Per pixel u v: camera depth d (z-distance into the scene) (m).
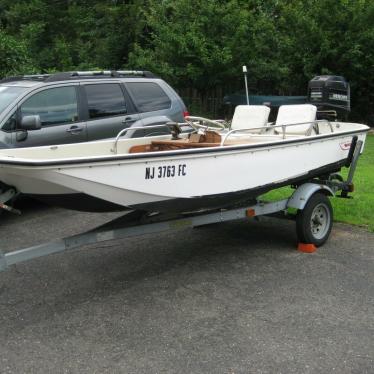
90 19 22.53
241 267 5.39
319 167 6.04
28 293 4.79
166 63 16.88
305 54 17.03
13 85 7.51
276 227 6.79
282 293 4.73
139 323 4.20
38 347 3.84
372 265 5.41
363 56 16.75
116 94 8.09
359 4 16.55
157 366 3.58
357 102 17.91
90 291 4.83
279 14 18.73
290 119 6.60
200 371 3.51
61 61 21.19
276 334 3.99
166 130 8.52
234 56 16.81
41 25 22.66
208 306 4.49
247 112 6.95
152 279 5.10
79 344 3.88
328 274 5.17
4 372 3.52
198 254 5.80
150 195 4.51
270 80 18.42
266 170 5.36
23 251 4.25
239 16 16.91
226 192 5.03
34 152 4.89
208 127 6.34
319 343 3.86
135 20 20.33
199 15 17.19
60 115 7.38
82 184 4.12
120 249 5.97
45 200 4.39
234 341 3.89
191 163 4.67
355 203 7.57
